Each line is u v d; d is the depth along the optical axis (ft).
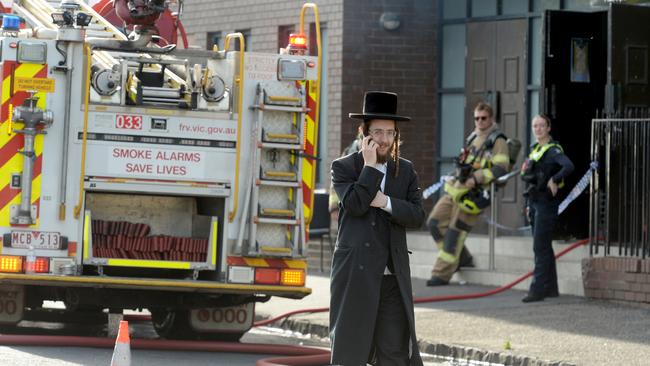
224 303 76.02
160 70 76.13
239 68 73.67
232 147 73.61
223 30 143.13
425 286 106.73
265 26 136.67
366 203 52.29
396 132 54.03
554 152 94.84
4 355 68.39
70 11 71.36
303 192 74.64
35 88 70.85
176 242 73.61
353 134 126.11
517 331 81.92
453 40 127.75
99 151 71.77
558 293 98.43
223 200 73.77
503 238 111.86
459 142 127.03
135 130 72.23
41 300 76.33
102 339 73.00
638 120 97.25
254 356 73.20
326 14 127.85
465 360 75.25
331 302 53.16
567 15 110.11
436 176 128.06
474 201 105.19
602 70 110.83
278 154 74.28
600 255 101.14
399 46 127.34
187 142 72.95
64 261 71.31
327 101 127.44
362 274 52.34
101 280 71.41
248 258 73.72
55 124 71.26
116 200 74.84
